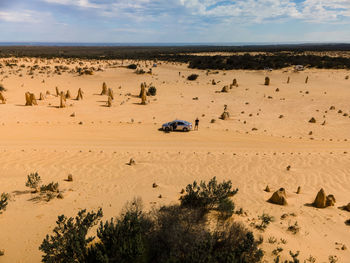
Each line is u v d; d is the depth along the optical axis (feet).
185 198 35.88
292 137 88.17
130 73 271.28
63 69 286.46
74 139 74.43
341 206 41.16
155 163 58.80
